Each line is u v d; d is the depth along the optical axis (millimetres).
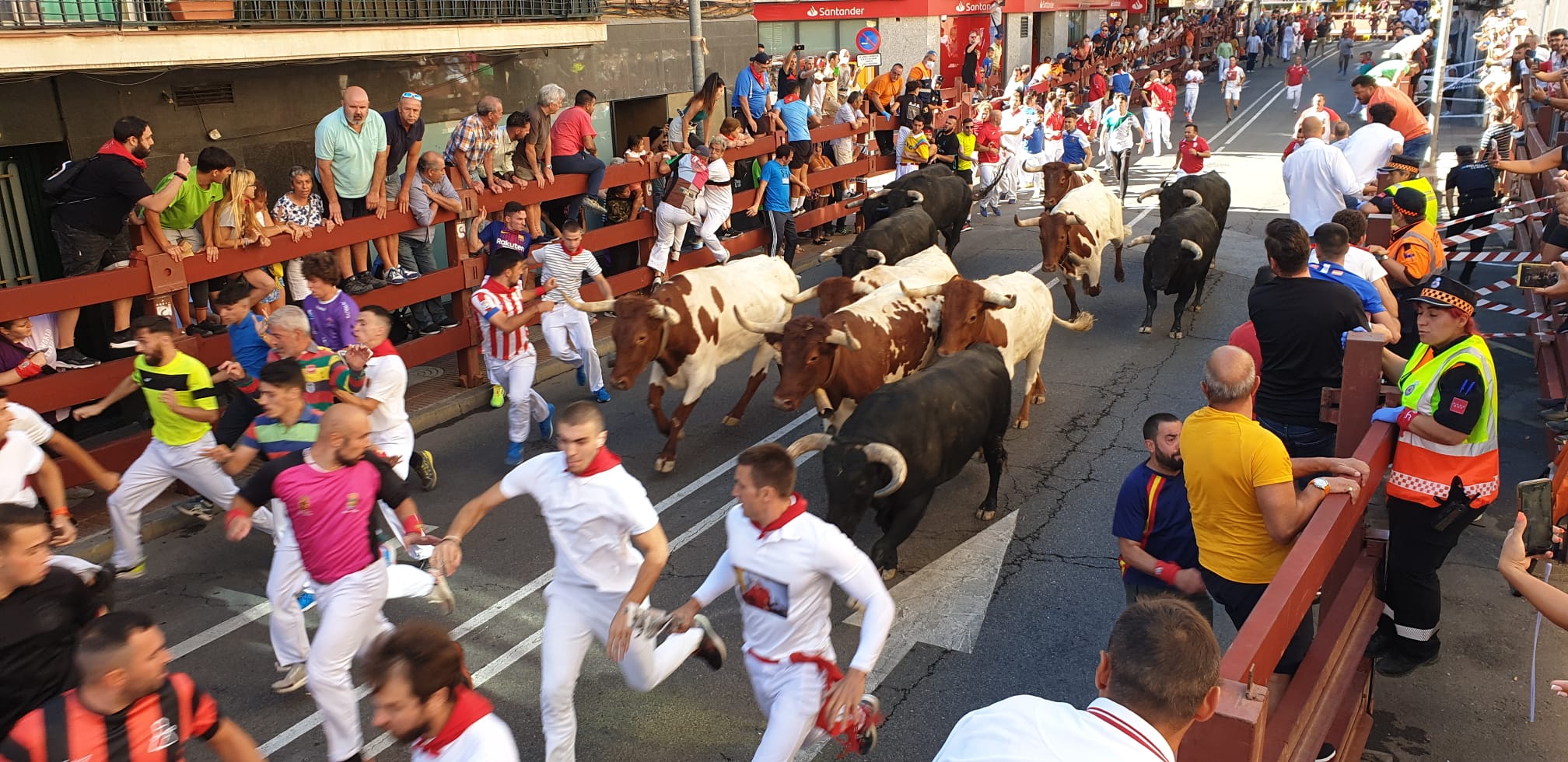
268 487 5035
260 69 11266
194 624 6836
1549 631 6340
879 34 31625
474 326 10719
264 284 8492
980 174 19656
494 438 9883
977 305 8555
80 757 3561
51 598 4309
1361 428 5543
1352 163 11898
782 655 4539
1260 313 6543
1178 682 2801
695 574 7336
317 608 7012
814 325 8000
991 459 7855
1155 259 11828
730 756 5492
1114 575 7191
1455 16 36406
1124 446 9320
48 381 7895
